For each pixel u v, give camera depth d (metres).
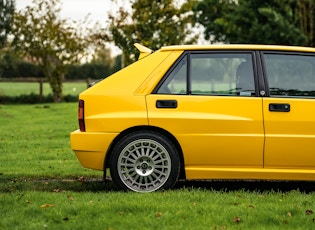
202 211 6.37
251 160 7.82
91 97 8.00
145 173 7.84
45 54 40.44
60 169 10.43
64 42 40.06
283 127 7.81
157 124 7.83
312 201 6.90
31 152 13.16
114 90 8.00
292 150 7.78
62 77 41.00
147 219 6.01
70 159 11.99
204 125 7.80
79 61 40.84
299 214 6.26
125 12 31.88
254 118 7.80
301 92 7.93
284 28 48.59
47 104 37.59
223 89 7.94
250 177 7.84
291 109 7.82
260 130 7.80
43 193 7.49
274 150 7.78
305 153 7.78
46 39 40.19
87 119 7.95
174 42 32.69
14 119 24.80
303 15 50.78
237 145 7.78
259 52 8.06
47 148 14.02
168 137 7.94
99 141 7.89
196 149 7.81
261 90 7.91
